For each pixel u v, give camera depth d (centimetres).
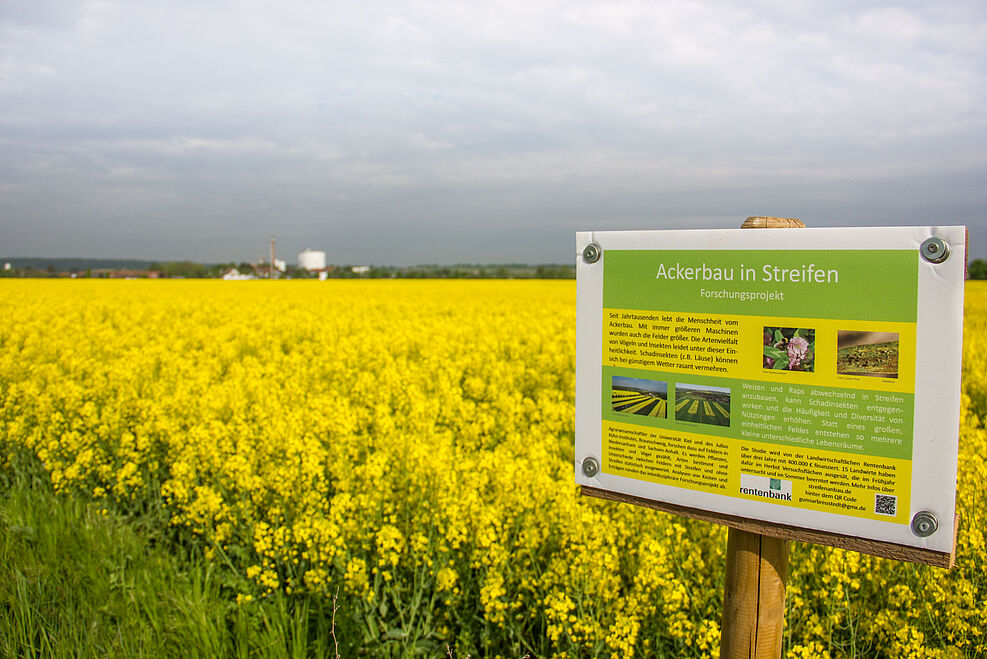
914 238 206
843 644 341
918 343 208
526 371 998
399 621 399
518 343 1246
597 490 271
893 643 320
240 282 4500
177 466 521
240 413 685
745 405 236
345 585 391
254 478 486
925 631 337
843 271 217
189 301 2327
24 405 729
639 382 257
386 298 2575
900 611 345
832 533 227
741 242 232
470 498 425
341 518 429
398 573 425
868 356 215
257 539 434
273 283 4341
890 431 214
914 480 212
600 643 341
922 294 206
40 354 1129
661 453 255
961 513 405
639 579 356
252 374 920
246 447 550
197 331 1456
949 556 208
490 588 367
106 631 377
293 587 421
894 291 210
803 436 228
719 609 367
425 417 701
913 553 214
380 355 1107
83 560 442
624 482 264
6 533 475
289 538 431
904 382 211
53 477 548
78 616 389
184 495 495
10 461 622
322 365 1020
